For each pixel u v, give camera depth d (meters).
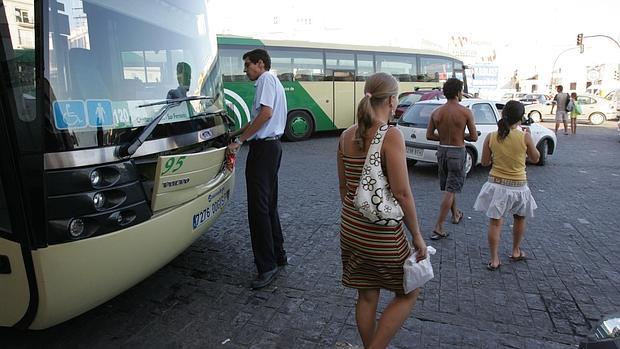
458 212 5.83
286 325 3.35
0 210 2.42
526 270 4.32
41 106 2.34
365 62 15.95
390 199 2.39
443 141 5.22
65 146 2.43
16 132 2.31
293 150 12.66
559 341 3.14
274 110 3.77
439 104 8.94
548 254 4.73
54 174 2.39
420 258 2.49
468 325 3.34
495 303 3.68
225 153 3.98
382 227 2.41
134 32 3.18
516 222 4.44
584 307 3.61
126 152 2.72
